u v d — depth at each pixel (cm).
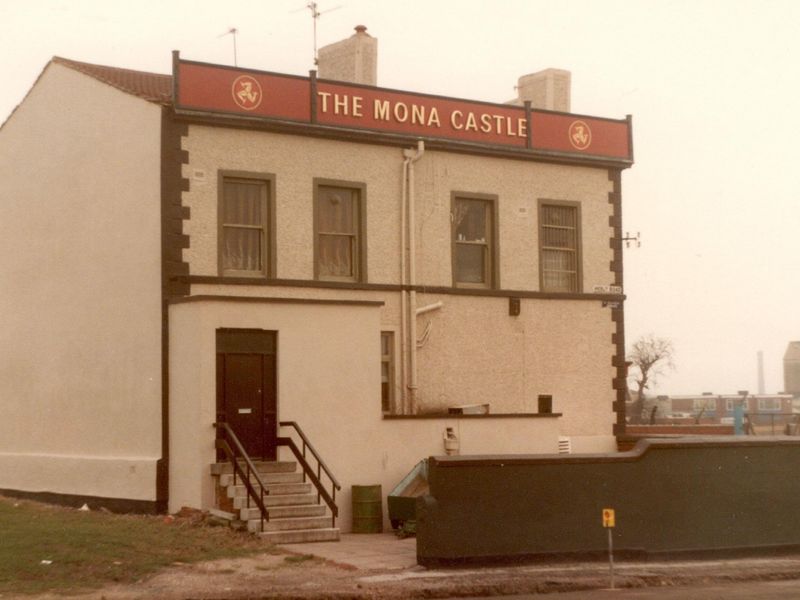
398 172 2773
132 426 2491
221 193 2522
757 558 2148
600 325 3044
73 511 2523
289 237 2608
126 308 2541
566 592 1747
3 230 3095
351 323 2439
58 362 2794
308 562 1884
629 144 3119
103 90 2677
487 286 2894
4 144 3117
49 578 1650
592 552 1986
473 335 2844
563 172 3025
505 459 1927
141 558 1820
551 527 1956
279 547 2033
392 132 2745
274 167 2600
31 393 2900
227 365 2306
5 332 3044
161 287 2430
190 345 2306
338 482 2388
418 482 2431
